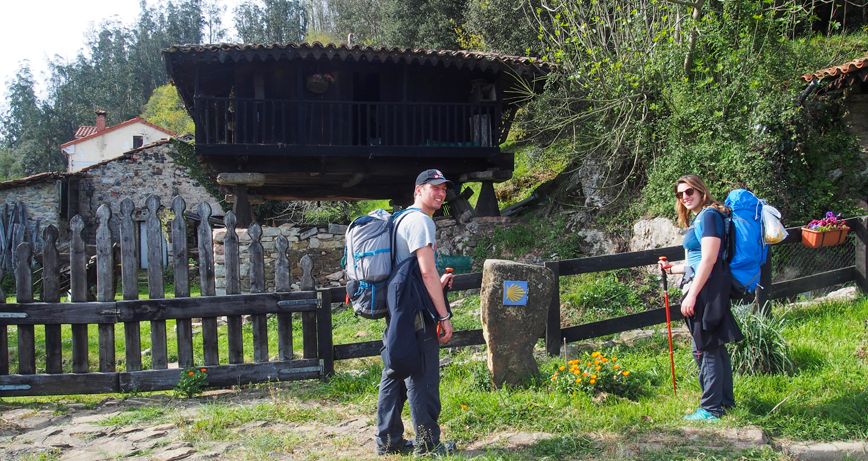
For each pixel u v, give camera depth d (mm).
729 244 3824
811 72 9867
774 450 3510
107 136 37375
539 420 4109
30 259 5305
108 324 5309
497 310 4820
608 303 8992
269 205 23969
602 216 11812
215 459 3721
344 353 5648
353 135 13227
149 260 5406
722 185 9273
